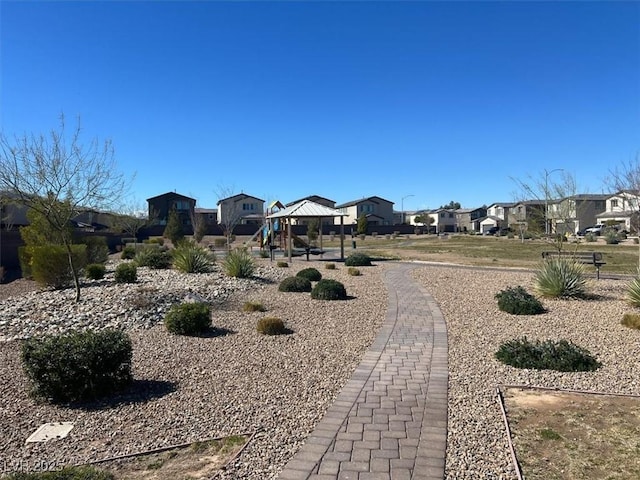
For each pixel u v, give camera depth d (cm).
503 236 6675
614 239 4381
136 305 1058
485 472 360
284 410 490
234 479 354
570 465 370
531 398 517
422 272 1958
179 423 465
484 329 871
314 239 5019
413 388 549
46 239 1794
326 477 352
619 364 640
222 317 995
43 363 520
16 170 1155
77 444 428
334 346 755
